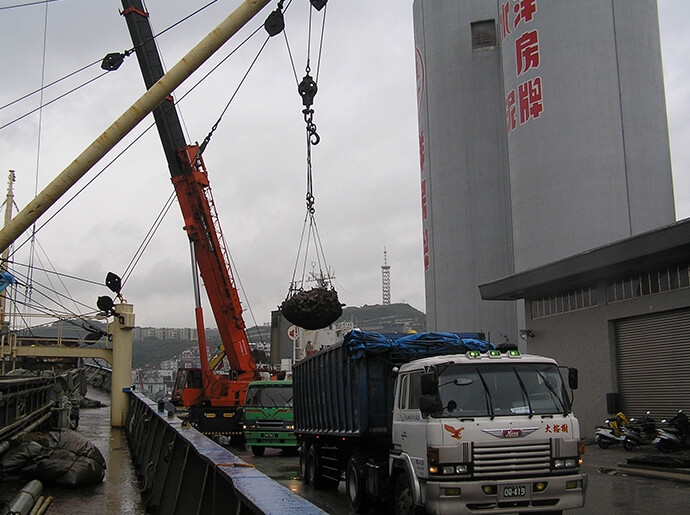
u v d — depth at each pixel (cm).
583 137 3041
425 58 4378
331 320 1388
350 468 1296
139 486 1235
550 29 3147
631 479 1552
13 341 2420
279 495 408
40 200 1132
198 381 2788
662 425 1936
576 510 1181
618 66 3088
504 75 3478
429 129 4297
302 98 1394
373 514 1229
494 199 3997
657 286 2184
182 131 2469
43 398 1673
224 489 537
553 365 1019
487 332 3875
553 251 3044
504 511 907
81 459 1220
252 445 2327
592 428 2447
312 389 1622
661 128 3138
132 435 1895
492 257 3941
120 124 1158
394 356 1220
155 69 2172
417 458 975
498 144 4044
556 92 3103
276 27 1278
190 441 752
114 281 1886
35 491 904
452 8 4225
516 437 929
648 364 2233
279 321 6606
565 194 3042
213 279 2544
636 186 3011
